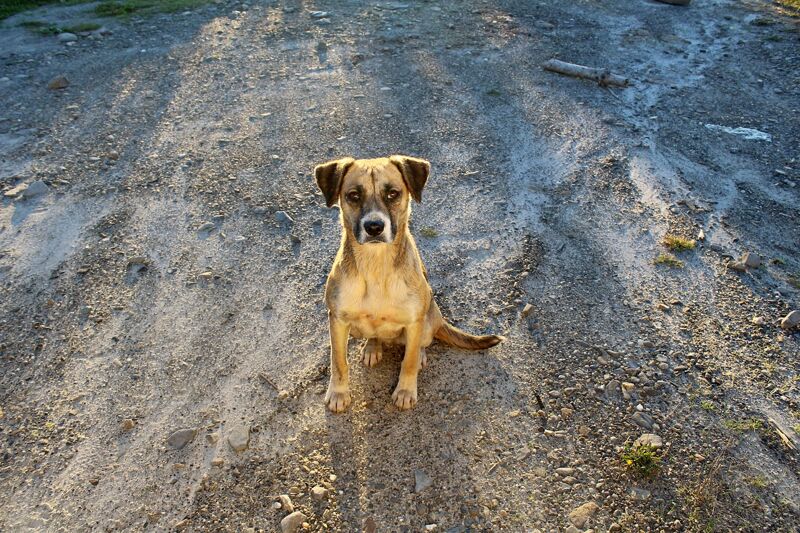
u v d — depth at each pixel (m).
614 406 1.11
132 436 1.09
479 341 1.19
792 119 2.14
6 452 1.06
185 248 1.56
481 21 3.14
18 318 1.35
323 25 3.11
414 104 2.29
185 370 1.22
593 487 0.97
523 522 0.93
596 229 1.61
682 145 1.98
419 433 1.07
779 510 0.93
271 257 1.52
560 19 3.18
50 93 2.44
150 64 2.70
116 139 2.08
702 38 2.94
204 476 1.01
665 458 1.01
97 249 1.55
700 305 1.35
